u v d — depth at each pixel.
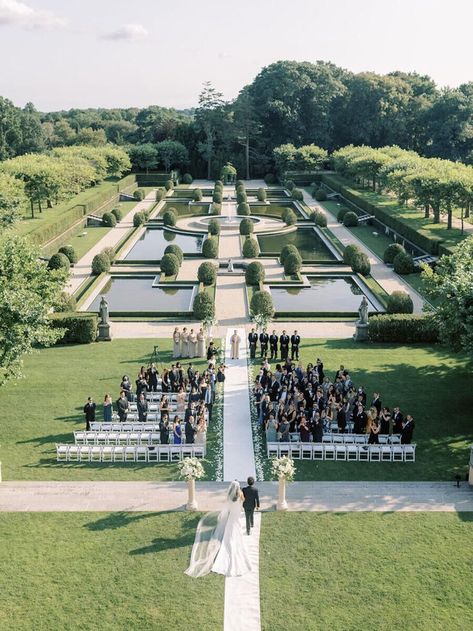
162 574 18.58
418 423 29.20
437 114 133.88
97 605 17.34
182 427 26.55
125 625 16.66
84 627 16.58
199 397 29.38
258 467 25.45
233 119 141.38
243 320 45.81
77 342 41.19
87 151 111.88
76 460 25.86
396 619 16.94
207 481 24.31
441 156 130.38
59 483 23.94
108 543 20.02
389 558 19.38
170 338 41.94
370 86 146.00
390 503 22.61
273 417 27.38
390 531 20.80
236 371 35.84
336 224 87.88
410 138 144.12
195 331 43.34
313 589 18.03
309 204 106.88
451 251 57.62
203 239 79.38
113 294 54.31
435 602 17.55
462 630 16.56
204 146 143.38
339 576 18.58
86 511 21.88
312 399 28.88
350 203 101.75
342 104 151.88
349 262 62.16
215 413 30.47
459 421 29.38
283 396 29.02
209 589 18.00
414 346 40.09
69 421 29.39
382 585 18.19
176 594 17.80
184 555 19.45
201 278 55.62
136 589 17.98
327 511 22.03
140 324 45.28
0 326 27.50
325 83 150.25
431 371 35.34
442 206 71.06
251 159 146.38
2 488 23.48
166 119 166.50
